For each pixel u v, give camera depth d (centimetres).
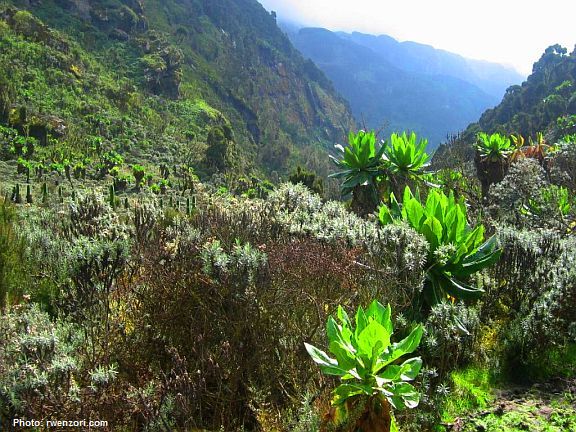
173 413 237
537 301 414
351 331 244
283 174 10494
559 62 9762
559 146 1316
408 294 372
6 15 7181
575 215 840
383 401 219
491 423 290
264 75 16625
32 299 356
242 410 273
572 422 291
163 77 8931
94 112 6097
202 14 16862
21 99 5384
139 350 291
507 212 855
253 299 285
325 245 407
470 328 362
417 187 806
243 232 435
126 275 344
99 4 9738
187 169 5100
